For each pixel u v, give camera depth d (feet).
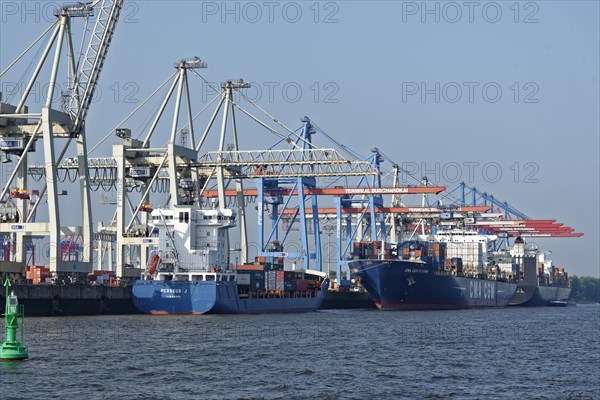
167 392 525.34
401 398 519.60
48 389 523.29
